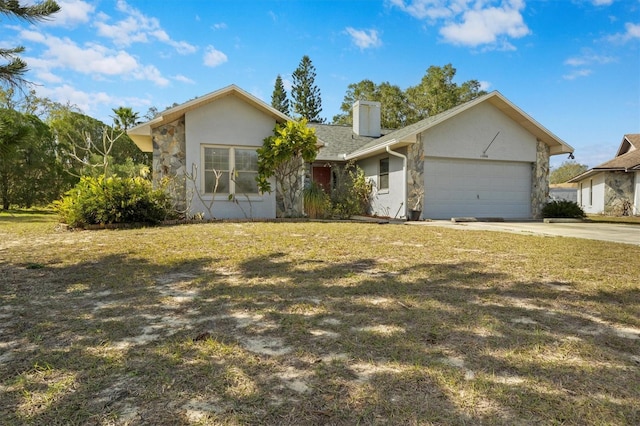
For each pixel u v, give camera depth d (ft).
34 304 9.96
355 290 10.97
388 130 63.67
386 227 28.94
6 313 9.26
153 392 5.64
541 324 8.34
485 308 9.37
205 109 35.70
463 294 10.56
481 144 44.50
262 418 5.00
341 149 53.21
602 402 5.31
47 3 16.72
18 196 57.16
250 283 11.90
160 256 16.19
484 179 45.24
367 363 6.55
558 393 5.55
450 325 8.24
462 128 43.78
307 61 116.47
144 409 5.21
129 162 59.52
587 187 72.79
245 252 17.04
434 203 43.27
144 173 37.91
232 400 5.44
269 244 19.27
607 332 7.93
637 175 61.46
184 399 5.47
